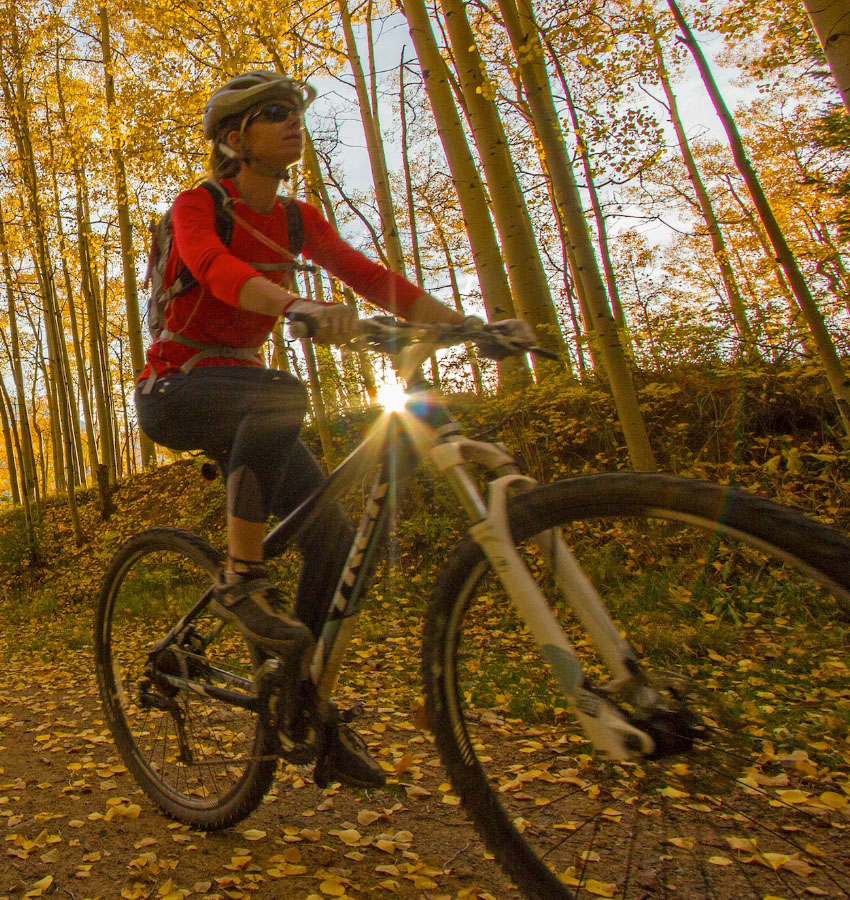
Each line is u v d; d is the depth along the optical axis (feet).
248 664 6.69
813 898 5.11
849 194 28.25
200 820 7.25
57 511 55.01
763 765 6.40
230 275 5.11
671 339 24.12
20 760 10.34
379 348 4.74
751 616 11.85
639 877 5.34
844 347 21.77
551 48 21.31
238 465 5.89
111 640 8.45
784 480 19.57
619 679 4.06
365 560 5.65
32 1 42.55
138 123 32.35
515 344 4.77
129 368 81.30
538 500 4.38
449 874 6.22
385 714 11.52
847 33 13.67
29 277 50.49
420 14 28.76
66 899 6.07
